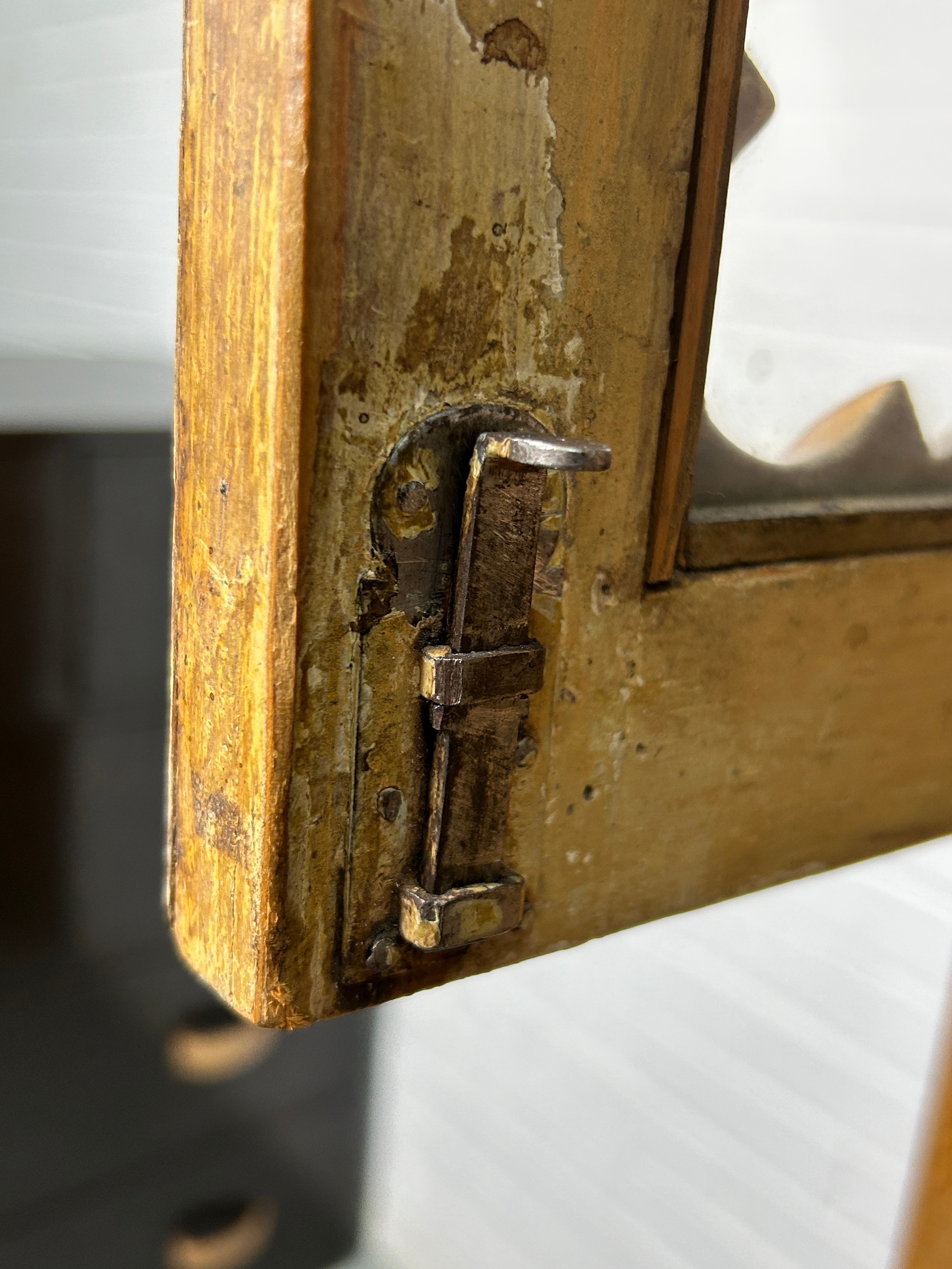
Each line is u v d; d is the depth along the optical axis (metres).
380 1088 0.77
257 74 0.15
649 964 0.56
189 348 0.17
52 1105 0.58
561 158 0.17
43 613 0.47
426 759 0.18
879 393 0.26
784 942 0.50
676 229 0.19
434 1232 0.73
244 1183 0.68
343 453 0.16
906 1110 0.45
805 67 0.24
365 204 0.16
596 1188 0.60
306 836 0.17
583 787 0.20
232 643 0.17
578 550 0.19
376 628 0.17
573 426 0.18
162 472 0.49
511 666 0.18
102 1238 0.62
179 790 0.19
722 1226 0.54
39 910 0.53
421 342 0.17
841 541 0.23
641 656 0.21
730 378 0.23
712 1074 0.54
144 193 0.61
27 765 0.50
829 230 0.25
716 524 0.22
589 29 0.17
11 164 0.72
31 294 0.73
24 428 0.45
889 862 0.46
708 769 0.22
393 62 0.15
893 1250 0.45
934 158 0.26
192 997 0.61
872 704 0.25
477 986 0.67
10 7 0.68
